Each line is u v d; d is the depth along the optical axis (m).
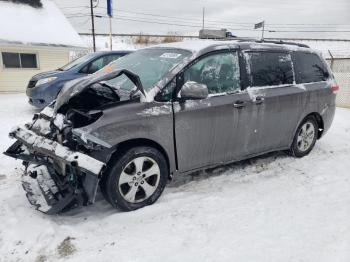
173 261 2.76
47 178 3.50
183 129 3.70
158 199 3.80
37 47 15.06
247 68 4.30
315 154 5.50
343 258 2.79
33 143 3.38
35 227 3.21
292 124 4.92
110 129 3.22
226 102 3.99
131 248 2.94
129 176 3.45
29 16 16.22
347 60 11.75
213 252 2.87
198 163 3.99
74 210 3.60
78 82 3.64
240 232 3.17
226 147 4.18
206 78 3.92
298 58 5.05
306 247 2.93
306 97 4.98
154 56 4.19
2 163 4.93
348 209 3.62
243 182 4.33
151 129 3.47
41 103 8.91
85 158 3.00
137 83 3.48
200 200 3.80
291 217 3.45
